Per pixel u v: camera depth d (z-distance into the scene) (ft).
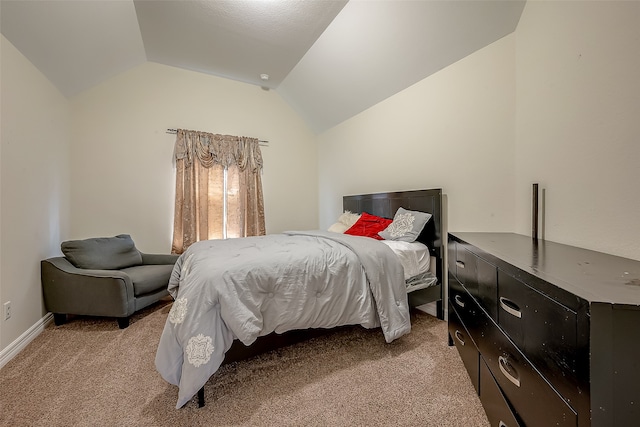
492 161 6.49
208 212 11.68
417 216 7.87
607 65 3.62
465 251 4.79
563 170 4.52
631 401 1.81
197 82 11.66
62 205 8.71
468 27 6.38
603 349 1.81
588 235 3.99
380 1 6.97
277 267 5.06
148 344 6.23
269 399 4.38
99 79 9.70
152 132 10.84
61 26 6.57
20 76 6.33
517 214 5.96
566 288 2.12
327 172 13.73
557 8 4.59
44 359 5.58
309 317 5.18
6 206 5.74
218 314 4.35
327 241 6.98
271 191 13.42
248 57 10.28
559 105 4.60
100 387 4.68
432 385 4.70
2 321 5.51
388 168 9.78
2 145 5.66
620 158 3.45
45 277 7.09
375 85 9.50
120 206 10.28
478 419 3.92
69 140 9.28
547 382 2.33
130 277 7.35
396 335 5.75
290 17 7.95
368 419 3.95
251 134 12.86
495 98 6.38
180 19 8.05
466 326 4.70
